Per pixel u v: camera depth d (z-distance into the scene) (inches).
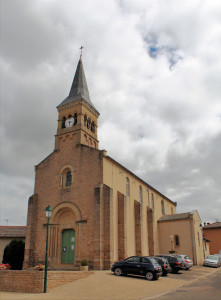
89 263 1040.2
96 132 1381.6
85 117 1321.4
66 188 1202.6
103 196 1102.4
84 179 1169.4
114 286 724.0
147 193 1658.5
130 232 1305.4
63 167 1245.7
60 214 1197.7
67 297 611.8
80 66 1515.7
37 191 1278.3
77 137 1254.3
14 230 1566.2
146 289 700.7
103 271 960.3
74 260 1081.4
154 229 1612.9
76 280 789.9
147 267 847.7
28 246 1173.7
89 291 669.3
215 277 1008.9
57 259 1132.5
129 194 1376.7
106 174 1167.6
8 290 703.1
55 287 715.4
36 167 1325.0
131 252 1274.6
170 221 1663.4
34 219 1225.4
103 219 1071.6
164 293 654.5
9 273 719.1
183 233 1592.0
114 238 1135.6
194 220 1612.9
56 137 1314.0
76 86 1432.1
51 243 1155.3
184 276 1006.4
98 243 1024.2
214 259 1519.4
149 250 1497.3
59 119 1341.0
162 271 965.2
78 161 1213.1
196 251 1534.2
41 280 682.8
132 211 1374.3
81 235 1093.1
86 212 1115.9
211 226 2502.5
